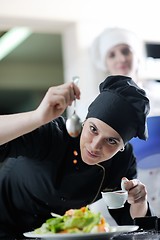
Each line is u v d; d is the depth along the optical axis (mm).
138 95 1356
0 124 1236
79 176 1445
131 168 1574
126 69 2807
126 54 2816
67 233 1093
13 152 1359
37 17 3375
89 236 1066
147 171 1854
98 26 3529
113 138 1335
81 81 3414
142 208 1446
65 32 3580
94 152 1346
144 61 3203
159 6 3654
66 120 1498
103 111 1339
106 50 2852
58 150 1419
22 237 1400
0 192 1502
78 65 3469
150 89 3062
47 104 1153
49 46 4707
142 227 1388
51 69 5426
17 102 6160
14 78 5500
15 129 1216
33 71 5418
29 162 1436
